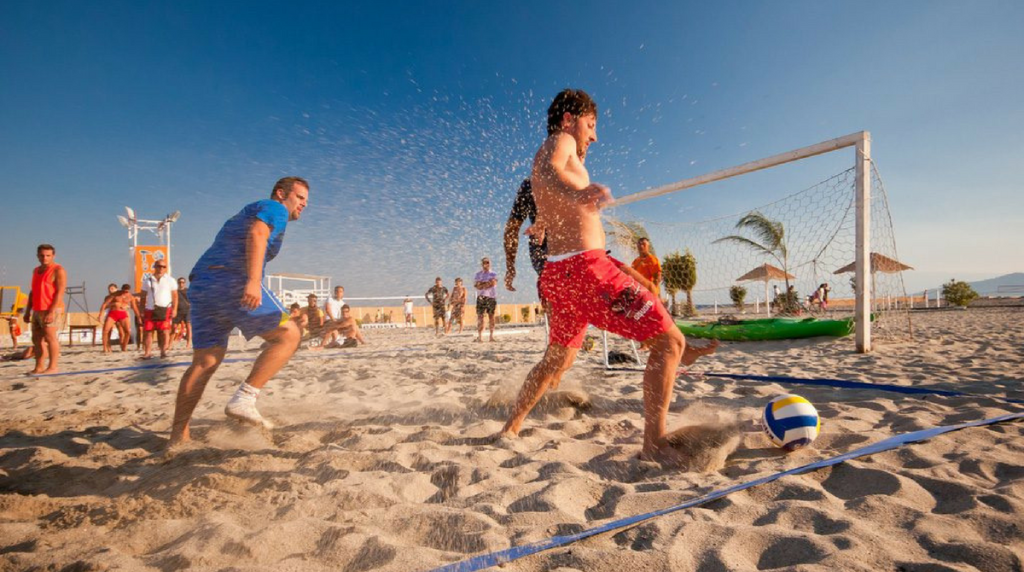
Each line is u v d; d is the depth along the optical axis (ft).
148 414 11.07
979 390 11.44
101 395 14.11
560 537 4.62
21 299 56.18
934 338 24.58
